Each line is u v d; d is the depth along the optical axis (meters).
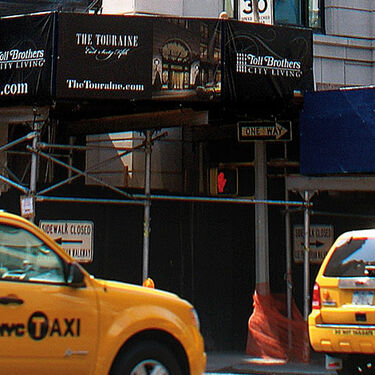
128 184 16.48
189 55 13.69
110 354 7.64
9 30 13.32
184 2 17.58
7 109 13.69
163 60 13.54
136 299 7.95
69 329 7.48
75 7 19.23
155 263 14.91
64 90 13.05
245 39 14.06
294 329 14.88
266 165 15.65
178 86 13.58
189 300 15.30
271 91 14.18
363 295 10.96
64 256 7.72
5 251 7.45
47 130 16.77
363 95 14.40
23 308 7.26
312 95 14.71
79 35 13.22
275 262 15.94
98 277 14.18
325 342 11.12
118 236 14.50
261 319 15.06
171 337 8.08
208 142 16.69
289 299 15.13
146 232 13.87
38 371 7.30
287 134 15.12
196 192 16.67
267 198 16.06
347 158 14.36
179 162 16.95
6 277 7.33
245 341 15.73
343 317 11.02
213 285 15.59
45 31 13.13
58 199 13.10
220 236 15.78
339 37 18.69
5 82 13.26
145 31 13.49
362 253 11.24
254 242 15.96
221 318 15.59
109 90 13.25
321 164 14.55
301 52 14.57
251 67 14.06
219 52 13.83
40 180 16.84
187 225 15.45
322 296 11.31
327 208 16.36
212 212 15.77
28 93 13.07
